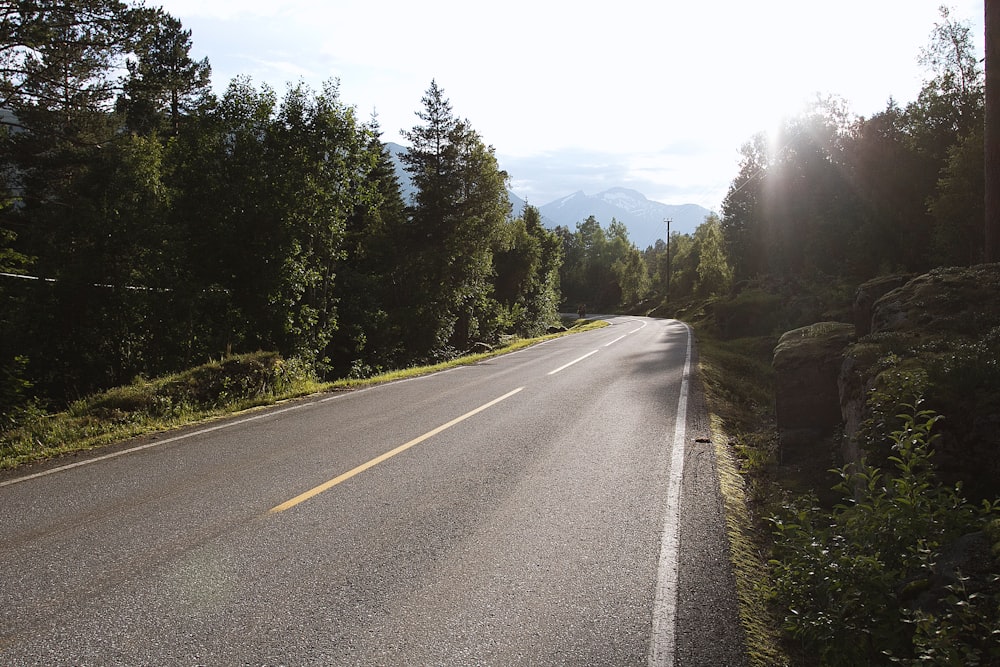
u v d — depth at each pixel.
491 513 5.24
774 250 45.72
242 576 3.96
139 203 18.84
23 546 4.42
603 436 8.42
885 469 4.87
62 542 4.49
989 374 5.21
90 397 9.75
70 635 3.23
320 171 21.23
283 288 20.88
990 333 6.57
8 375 13.84
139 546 4.43
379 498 5.59
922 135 29.86
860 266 32.22
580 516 5.21
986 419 4.80
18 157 22.66
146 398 9.62
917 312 8.17
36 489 5.79
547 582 3.96
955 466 4.77
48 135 20.89
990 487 4.63
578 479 6.32
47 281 17.30
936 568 3.43
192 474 6.33
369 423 9.23
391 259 35.19
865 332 9.27
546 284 61.31
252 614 3.48
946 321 7.63
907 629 3.23
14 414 13.24
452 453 7.34
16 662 2.98
